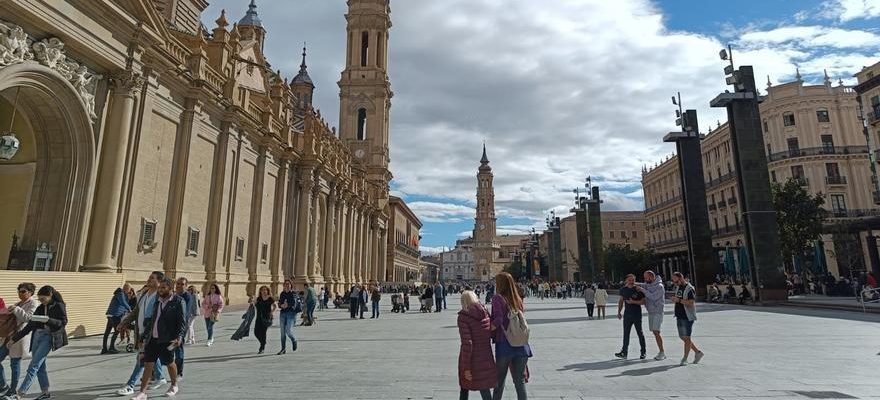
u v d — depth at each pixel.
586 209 60.31
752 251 31.41
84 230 15.98
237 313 24.00
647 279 11.16
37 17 13.60
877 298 26.61
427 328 19.17
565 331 17.20
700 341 13.66
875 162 42.47
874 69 42.28
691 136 39.53
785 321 19.27
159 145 20.00
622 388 7.89
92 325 14.79
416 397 7.47
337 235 46.69
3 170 16.20
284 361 11.07
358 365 10.44
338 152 49.09
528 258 108.25
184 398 7.52
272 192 32.44
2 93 14.56
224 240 25.19
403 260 94.25
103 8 15.67
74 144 15.86
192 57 22.17
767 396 7.25
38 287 13.04
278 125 33.12
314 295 20.95
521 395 5.85
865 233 47.81
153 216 19.62
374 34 76.12
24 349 7.45
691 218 38.41
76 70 15.49
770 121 59.75
